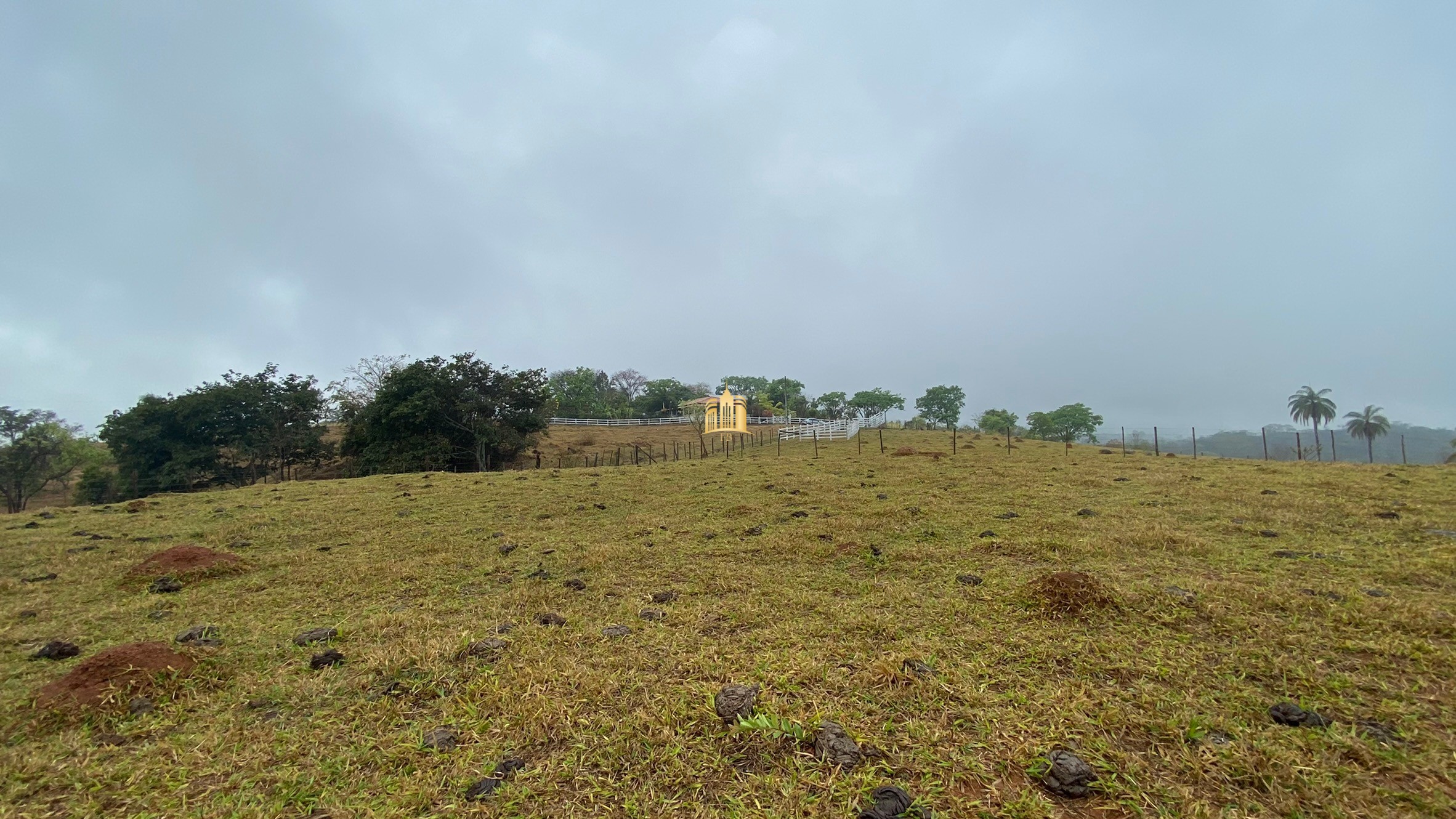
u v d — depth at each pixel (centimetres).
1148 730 345
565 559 833
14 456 3562
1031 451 2381
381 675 461
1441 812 266
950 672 425
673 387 9138
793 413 9019
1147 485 1295
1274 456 3391
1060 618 526
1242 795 286
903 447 2684
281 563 846
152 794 316
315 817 295
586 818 289
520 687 421
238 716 401
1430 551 696
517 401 3856
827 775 311
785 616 568
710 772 320
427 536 1016
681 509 1199
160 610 647
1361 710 357
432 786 316
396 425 3466
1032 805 281
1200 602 542
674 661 466
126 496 3450
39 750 359
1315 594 559
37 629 589
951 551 793
